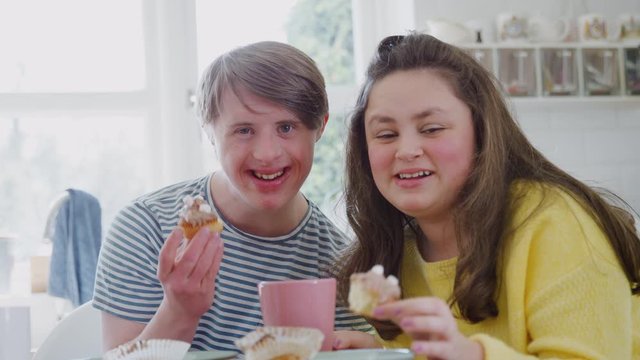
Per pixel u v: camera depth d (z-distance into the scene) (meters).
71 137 2.93
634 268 1.09
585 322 0.96
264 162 1.19
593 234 1.01
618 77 2.98
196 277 1.04
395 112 1.08
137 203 1.37
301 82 1.19
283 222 1.34
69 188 2.76
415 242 1.24
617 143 3.07
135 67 2.99
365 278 0.79
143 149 2.97
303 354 0.79
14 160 2.89
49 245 2.77
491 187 1.09
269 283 0.91
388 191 1.11
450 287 1.16
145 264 1.31
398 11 3.06
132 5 3.00
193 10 3.00
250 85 1.17
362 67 3.12
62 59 2.95
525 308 1.03
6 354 1.06
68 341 1.53
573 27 3.01
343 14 3.15
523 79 2.90
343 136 1.30
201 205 1.06
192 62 2.99
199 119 1.30
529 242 1.04
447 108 1.08
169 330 1.08
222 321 1.31
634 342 1.08
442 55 1.12
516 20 2.90
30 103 2.89
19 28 2.93
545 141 3.02
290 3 3.12
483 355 0.84
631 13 3.03
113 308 1.30
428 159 1.08
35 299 2.64
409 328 0.78
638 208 3.05
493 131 1.11
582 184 1.12
